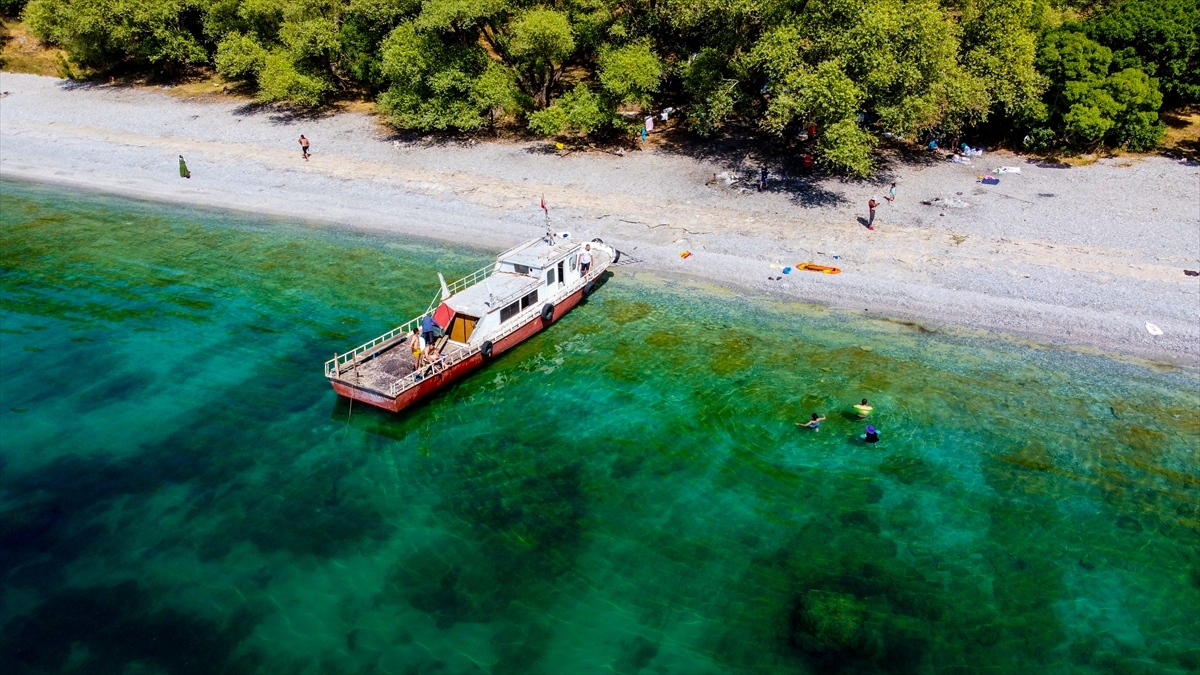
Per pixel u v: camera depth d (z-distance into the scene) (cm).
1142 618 1783
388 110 4881
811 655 1686
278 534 2025
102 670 1662
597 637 1734
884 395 2597
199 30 6238
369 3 4944
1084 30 4481
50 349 2853
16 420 2448
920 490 2177
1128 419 2467
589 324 3089
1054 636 1736
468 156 4681
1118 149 4425
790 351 2864
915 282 3250
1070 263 3309
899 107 3769
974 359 2792
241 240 3816
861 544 1989
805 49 3775
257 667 1664
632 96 4459
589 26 4644
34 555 1953
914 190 4050
